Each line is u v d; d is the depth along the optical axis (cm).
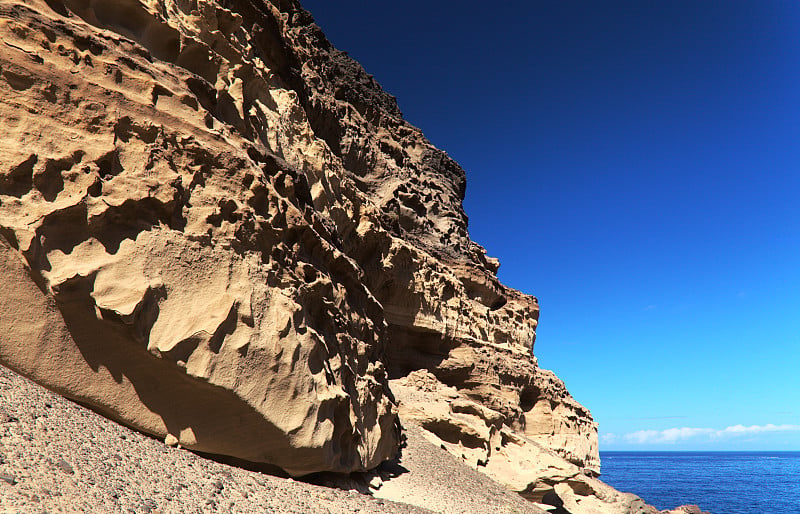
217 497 1011
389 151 4581
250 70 1909
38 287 972
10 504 682
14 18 1059
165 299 1116
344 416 1588
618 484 12575
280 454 1326
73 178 1042
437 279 3834
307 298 1561
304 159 2331
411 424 2897
